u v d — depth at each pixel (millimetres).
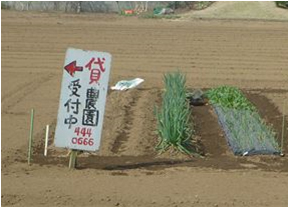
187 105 13117
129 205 7566
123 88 18359
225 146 11875
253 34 34250
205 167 10000
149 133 12594
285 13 55094
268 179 9070
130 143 11734
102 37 31625
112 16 49500
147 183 8602
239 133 12453
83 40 30281
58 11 56062
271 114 15000
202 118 14383
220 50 27812
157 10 58688
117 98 16625
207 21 44906
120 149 11391
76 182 8602
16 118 13961
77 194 7969
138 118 14117
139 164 10125
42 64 23109
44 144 11578
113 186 8391
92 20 43375
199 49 27984
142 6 66688
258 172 9672
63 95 9133
